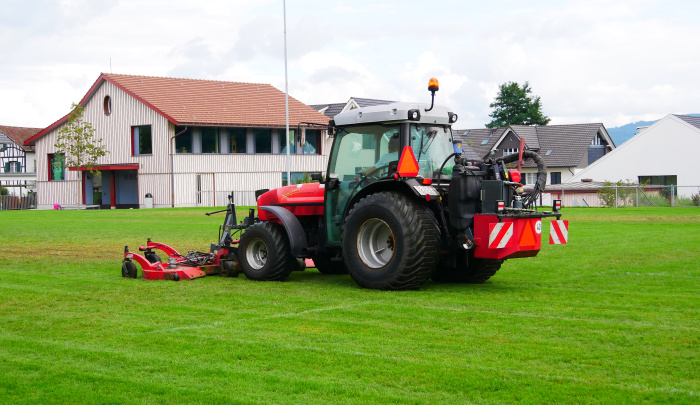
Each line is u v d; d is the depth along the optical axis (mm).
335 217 9500
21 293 8703
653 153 46625
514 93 82000
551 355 5469
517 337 6066
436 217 8742
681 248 13578
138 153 41094
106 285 9367
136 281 9812
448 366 5184
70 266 11719
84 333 6391
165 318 7059
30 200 47938
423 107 8906
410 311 7262
